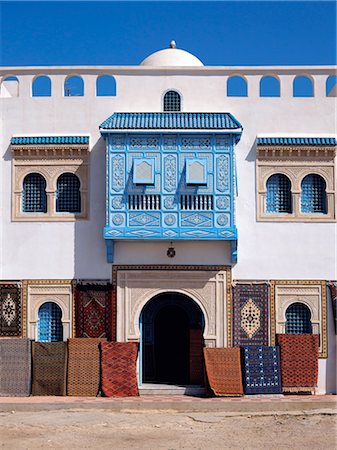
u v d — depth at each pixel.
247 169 24.02
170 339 26.05
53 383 22.91
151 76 24.27
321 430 18.67
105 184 23.88
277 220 23.88
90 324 23.47
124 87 24.22
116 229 22.97
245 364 22.95
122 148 23.28
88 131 24.14
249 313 23.56
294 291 23.77
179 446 16.94
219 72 24.28
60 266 23.75
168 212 23.06
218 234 22.98
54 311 23.86
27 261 23.81
